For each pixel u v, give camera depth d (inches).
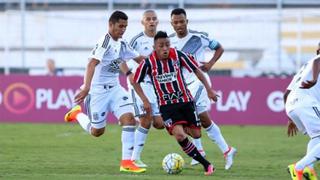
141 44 1615.4
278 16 3321.9
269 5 3690.9
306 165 1173.7
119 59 1393.9
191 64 1312.7
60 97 2819.9
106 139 2176.4
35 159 1610.5
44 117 2822.3
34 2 3720.5
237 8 3681.1
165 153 1777.8
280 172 1387.8
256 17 3417.8
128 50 1409.9
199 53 1551.4
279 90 2760.8
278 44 3240.7
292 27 3449.8
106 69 1390.3
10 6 3735.2
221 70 3341.5
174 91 1302.9
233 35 3430.1
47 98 2824.8
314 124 1211.9
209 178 1263.5
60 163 1526.8
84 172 1359.5
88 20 3385.8
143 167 1459.2
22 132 2394.2
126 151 1368.1
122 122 1380.4
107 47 1352.1
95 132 1444.4
